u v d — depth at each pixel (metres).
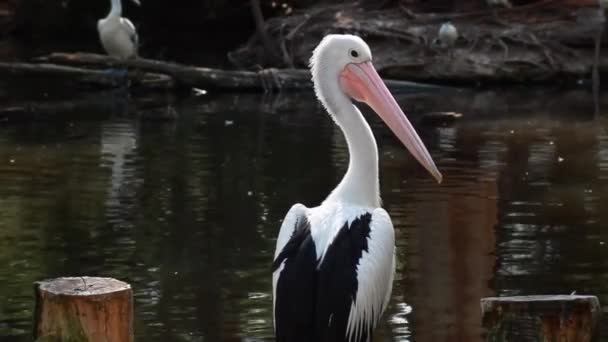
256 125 18.53
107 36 24.02
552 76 25.14
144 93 22.94
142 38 31.98
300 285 6.39
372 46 25.89
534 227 11.62
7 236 11.38
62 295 6.32
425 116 18.72
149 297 9.49
